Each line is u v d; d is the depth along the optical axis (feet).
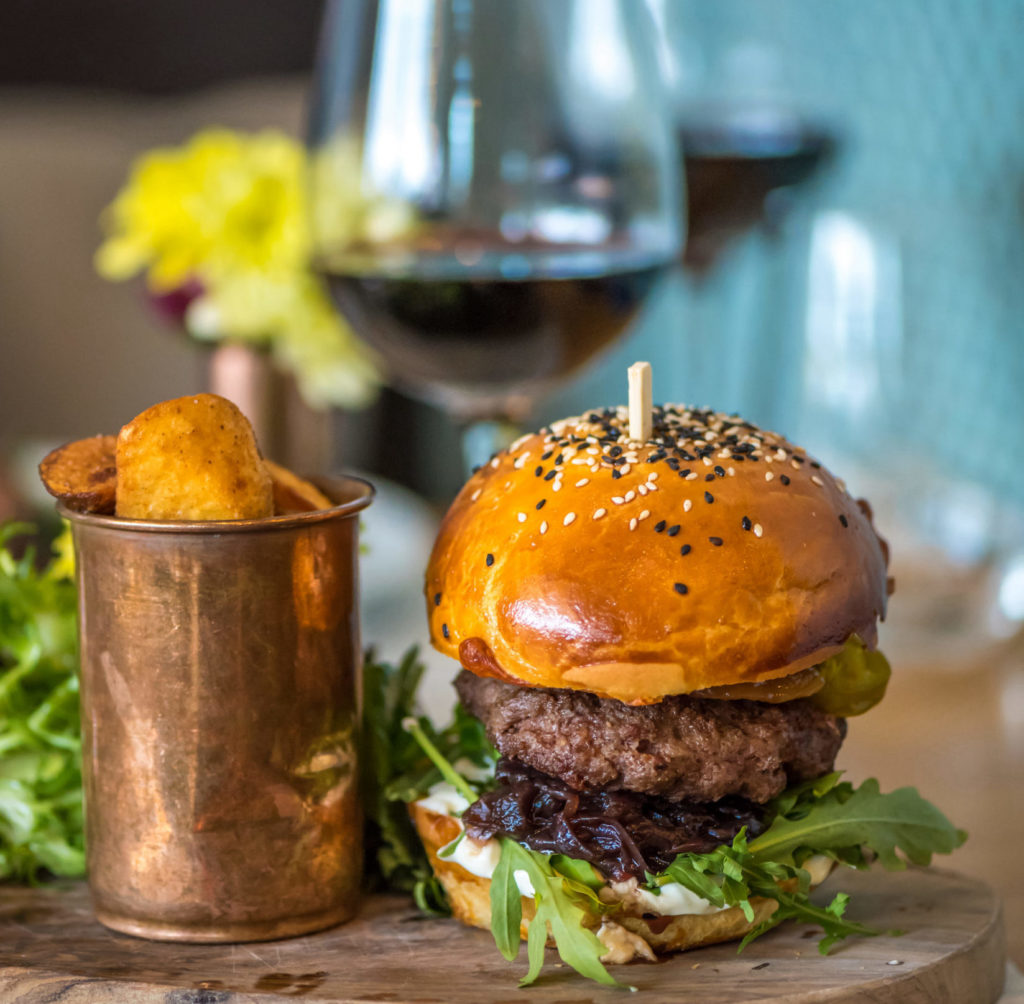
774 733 3.26
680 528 3.15
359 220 5.55
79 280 11.40
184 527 3.21
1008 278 8.36
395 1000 3.06
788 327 7.73
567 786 3.27
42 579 4.11
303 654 3.39
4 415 11.39
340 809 3.52
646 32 5.52
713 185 6.75
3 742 3.91
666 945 3.28
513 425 5.87
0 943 3.44
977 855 4.64
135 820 3.38
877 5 8.64
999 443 8.45
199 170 7.36
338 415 10.77
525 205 5.64
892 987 3.12
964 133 8.56
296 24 11.65
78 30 11.67
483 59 5.45
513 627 3.16
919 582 6.79
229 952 3.37
